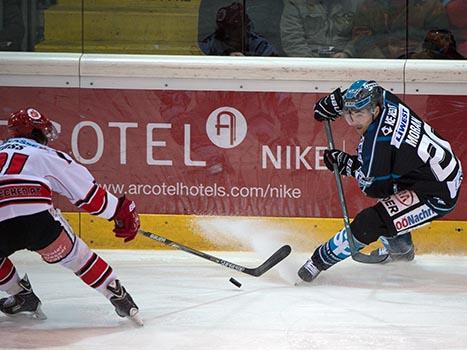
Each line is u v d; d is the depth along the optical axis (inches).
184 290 586.2
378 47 713.6
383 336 478.0
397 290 590.9
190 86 693.9
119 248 708.0
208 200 703.1
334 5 713.0
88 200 476.4
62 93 697.6
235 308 538.3
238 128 696.4
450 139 688.4
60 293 575.2
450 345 461.7
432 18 707.4
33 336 476.7
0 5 719.1
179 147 699.4
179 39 722.8
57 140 701.3
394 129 567.8
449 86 684.7
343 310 535.2
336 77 686.5
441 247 698.2
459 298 569.9
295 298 565.3
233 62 689.0
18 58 693.3
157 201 703.7
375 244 703.7
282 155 697.0
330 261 598.5
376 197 596.4
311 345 459.8
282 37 716.7
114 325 498.9
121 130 698.2
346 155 610.9
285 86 690.8
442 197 583.2
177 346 457.7
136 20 722.2
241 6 714.8
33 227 466.0
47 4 720.3
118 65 690.2
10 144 478.6
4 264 495.5
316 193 698.2
